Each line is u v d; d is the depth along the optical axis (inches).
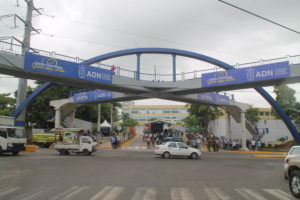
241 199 286.2
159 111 4591.5
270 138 1828.2
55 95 1750.7
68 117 1831.9
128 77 1067.3
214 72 996.6
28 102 1277.1
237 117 1593.3
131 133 2341.3
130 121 2824.8
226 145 1462.8
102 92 1360.7
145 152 1083.3
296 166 314.8
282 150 1375.5
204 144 1685.5
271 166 635.5
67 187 339.9
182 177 439.2
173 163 674.8
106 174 455.8
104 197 286.2
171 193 311.6
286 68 823.7
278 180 422.0
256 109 1926.7
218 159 825.5
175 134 2023.9
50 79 918.4
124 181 388.8
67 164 600.4
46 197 284.5
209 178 433.4
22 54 801.6
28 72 823.7
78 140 902.4
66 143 892.0
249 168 589.6
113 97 1306.6
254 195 307.0
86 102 1473.9
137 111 4633.4
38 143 1299.2
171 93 1178.0
